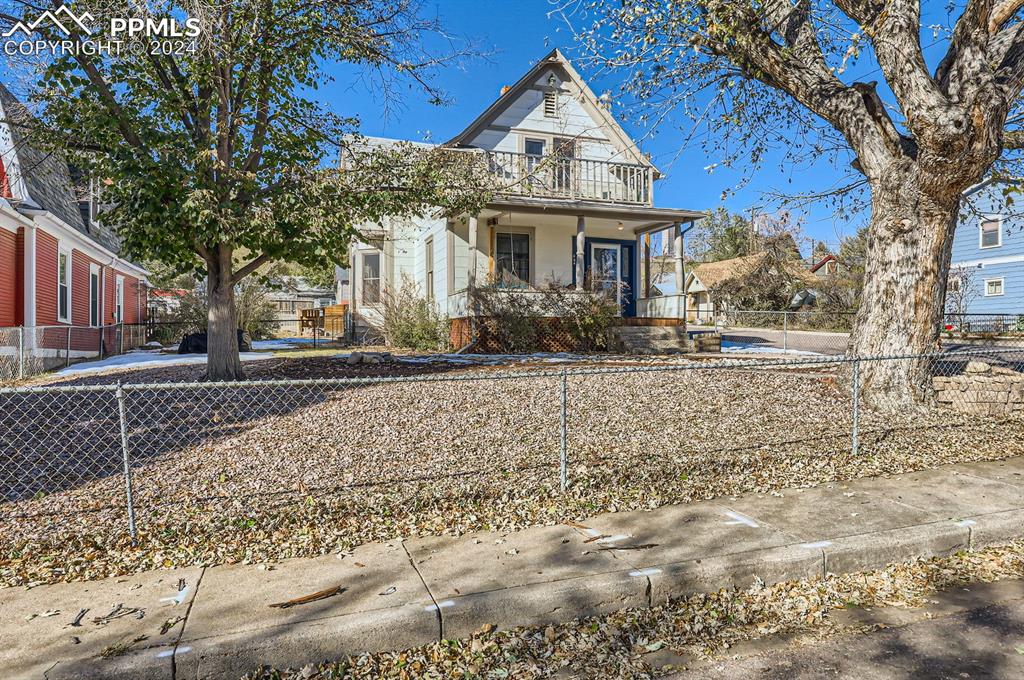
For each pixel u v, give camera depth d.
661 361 11.93
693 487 5.04
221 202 8.10
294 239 8.45
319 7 8.73
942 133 6.38
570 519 4.41
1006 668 2.86
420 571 3.58
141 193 7.59
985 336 21.47
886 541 4.00
